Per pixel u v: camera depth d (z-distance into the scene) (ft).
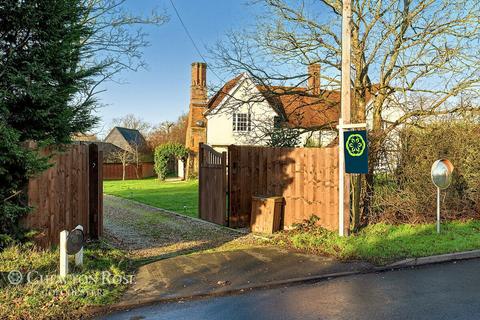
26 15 18.08
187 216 43.01
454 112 36.06
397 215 33.86
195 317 15.47
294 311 15.98
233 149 35.68
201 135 119.14
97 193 28.60
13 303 15.28
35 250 19.80
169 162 133.90
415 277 20.70
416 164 34.40
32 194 19.80
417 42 34.76
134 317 15.47
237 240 30.09
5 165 18.45
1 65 18.34
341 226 28.50
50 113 19.74
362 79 36.58
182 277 20.40
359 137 27.27
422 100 36.32
